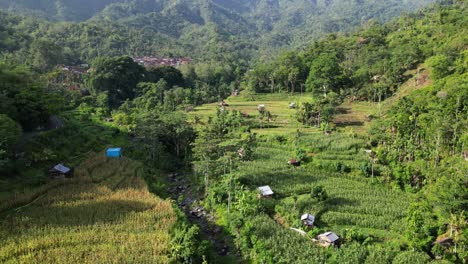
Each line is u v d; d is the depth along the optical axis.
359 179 79.31
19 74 102.06
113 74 163.50
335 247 56.31
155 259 50.16
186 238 54.16
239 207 66.75
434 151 79.75
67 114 114.06
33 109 91.12
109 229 57.00
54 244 52.72
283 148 94.44
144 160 91.81
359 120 112.50
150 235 55.91
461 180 60.47
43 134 89.00
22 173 74.06
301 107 122.19
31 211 61.41
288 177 79.38
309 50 189.88
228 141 88.38
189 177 86.56
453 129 80.38
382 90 127.06
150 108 140.38
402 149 84.94
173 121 102.19
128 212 62.19
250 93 160.50
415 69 135.00
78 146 92.06
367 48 166.25
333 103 119.75
